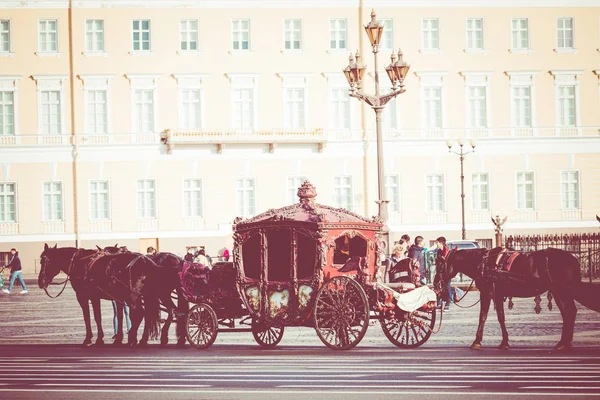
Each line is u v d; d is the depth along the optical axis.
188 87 71.25
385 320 26.78
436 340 27.67
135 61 71.31
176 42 71.50
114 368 21.67
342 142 71.62
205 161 71.50
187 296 27.11
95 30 71.62
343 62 71.88
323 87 71.69
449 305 39.72
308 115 71.62
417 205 72.00
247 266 26.33
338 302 24.97
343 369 20.62
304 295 25.41
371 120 71.81
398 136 71.88
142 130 71.38
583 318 33.75
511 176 72.44
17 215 71.06
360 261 25.30
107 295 27.73
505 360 21.94
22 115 71.12
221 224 71.44
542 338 27.45
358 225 25.86
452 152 67.00
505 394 16.70
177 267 27.36
